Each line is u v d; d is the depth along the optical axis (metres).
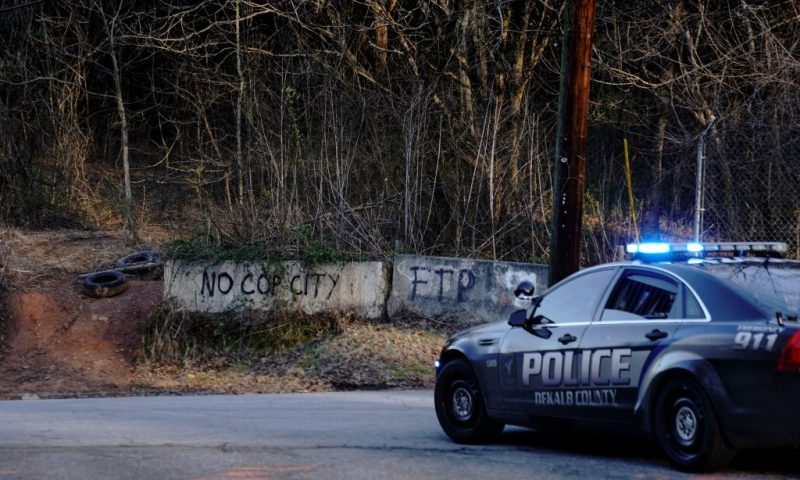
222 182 24.73
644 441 9.14
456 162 21.12
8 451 8.45
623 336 7.80
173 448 8.62
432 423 10.56
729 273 7.57
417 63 23.45
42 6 25.09
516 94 22.84
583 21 14.53
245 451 8.45
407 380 15.49
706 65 19.72
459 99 22.73
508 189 20.33
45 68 25.17
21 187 22.89
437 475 7.36
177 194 25.12
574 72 14.53
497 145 20.59
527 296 8.84
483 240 20.16
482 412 8.92
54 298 18.52
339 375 15.75
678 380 7.29
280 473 7.43
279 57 24.45
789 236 15.20
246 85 23.42
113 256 20.78
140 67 28.95
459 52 22.72
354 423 10.54
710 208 15.80
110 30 25.42
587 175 23.59
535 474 7.39
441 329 17.69
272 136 21.47
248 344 17.38
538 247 19.86
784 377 6.69
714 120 15.81
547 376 8.33
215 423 10.51
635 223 14.80
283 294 17.84
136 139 29.59
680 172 17.39
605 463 7.88
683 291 7.58
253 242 18.81
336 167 19.89
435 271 18.09
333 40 23.23
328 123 20.66
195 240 18.91
